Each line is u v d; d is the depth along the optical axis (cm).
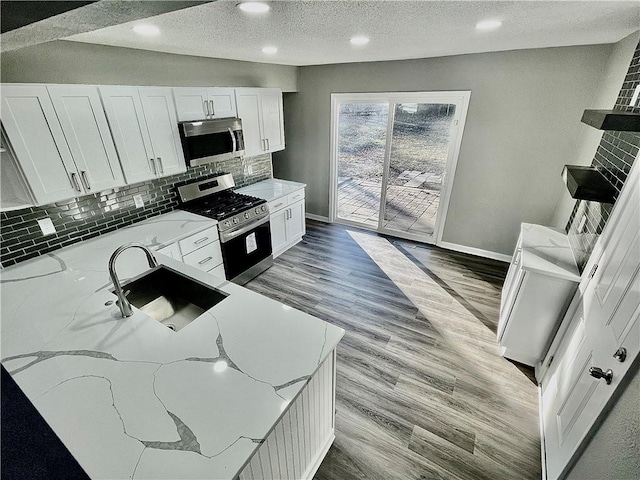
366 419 201
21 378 123
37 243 222
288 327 150
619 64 247
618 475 104
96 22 96
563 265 215
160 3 81
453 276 361
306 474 162
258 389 118
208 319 155
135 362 130
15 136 180
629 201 155
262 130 362
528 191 349
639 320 112
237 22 169
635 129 150
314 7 144
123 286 188
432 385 225
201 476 91
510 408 208
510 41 249
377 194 538
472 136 358
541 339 225
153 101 249
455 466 175
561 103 304
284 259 401
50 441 134
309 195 520
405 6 146
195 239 272
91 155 218
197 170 331
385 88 389
